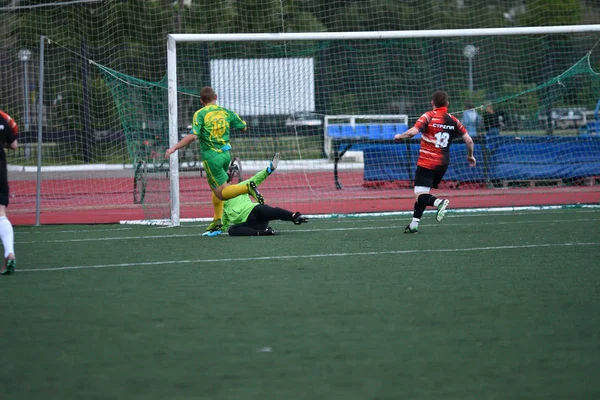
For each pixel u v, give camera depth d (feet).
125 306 72.43
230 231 127.95
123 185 263.90
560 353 55.11
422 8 357.61
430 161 125.90
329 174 262.88
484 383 48.75
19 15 297.12
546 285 79.97
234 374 51.11
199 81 293.84
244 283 83.10
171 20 329.93
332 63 309.22
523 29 162.40
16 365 53.67
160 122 184.75
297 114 283.18
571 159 226.79
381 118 290.97
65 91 303.07
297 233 130.41
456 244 112.47
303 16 346.13
